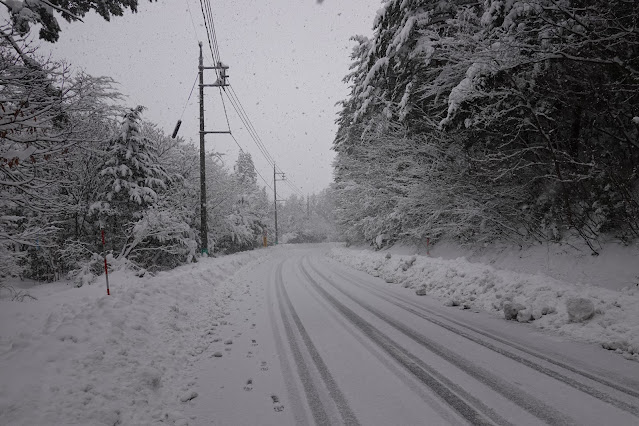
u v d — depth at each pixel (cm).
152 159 1496
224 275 1324
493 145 1100
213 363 466
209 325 661
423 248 1541
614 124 792
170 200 1611
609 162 784
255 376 418
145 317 571
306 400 352
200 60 1716
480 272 830
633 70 666
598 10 688
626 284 675
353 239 2639
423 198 1334
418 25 1094
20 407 280
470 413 309
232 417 325
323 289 1042
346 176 2366
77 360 374
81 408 304
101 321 486
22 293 761
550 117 916
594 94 748
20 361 343
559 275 821
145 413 329
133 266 1196
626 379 354
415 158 1433
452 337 522
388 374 403
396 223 1709
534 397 329
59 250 1152
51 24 582
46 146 614
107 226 1362
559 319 540
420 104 1343
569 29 684
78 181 1243
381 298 859
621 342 428
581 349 442
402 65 1239
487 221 1134
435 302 780
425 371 405
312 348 509
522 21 804
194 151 2084
